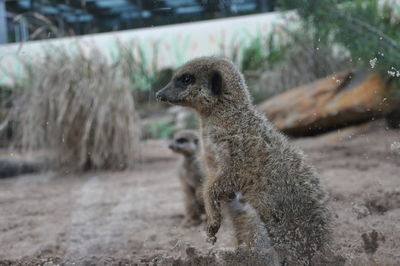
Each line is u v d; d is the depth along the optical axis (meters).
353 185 0.84
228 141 0.62
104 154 1.35
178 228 0.79
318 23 1.41
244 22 2.12
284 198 0.58
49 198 1.04
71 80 1.37
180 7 1.28
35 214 0.91
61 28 1.61
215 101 0.64
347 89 1.42
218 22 2.13
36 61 1.43
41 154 1.40
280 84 1.83
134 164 1.40
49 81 1.38
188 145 0.84
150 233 0.76
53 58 1.43
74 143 1.36
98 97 1.36
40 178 1.31
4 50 1.48
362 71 1.41
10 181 1.29
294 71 1.80
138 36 2.11
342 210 0.72
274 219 0.58
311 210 0.58
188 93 0.66
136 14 1.56
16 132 1.49
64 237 0.75
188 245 0.66
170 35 2.15
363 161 1.04
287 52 1.90
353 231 0.65
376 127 1.33
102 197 1.01
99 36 1.71
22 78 1.46
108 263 0.64
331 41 1.53
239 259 0.59
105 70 1.41
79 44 1.47
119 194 1.03
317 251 0.58
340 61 1.63
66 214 0.89
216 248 0.63
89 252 0.68
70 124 1.34
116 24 1.65
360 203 0.75
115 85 1.41
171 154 1.58
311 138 1.40
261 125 0.62
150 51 2.11
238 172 0.61
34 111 1.38
